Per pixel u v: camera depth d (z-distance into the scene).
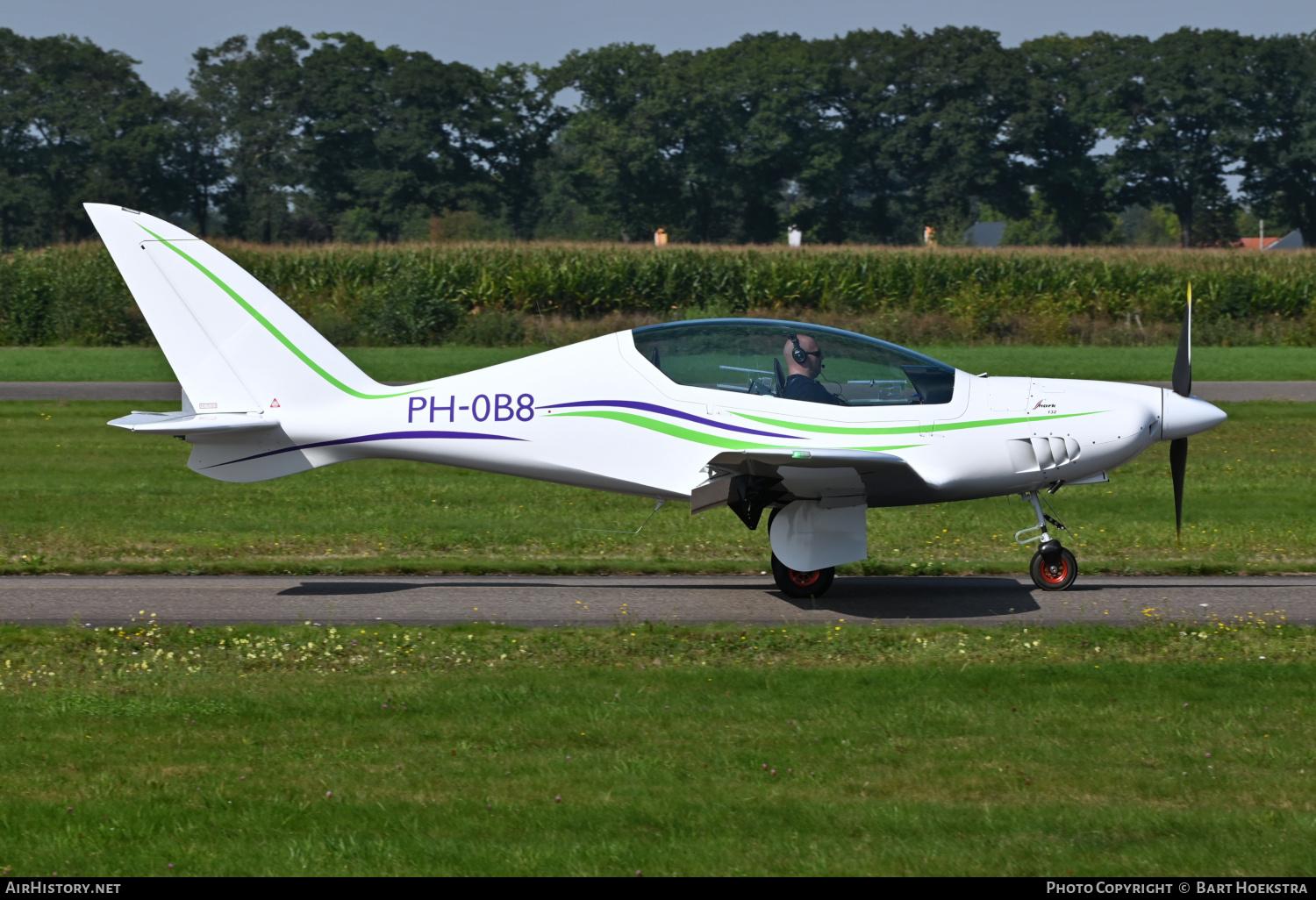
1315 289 106.88
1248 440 53.56
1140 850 13.73
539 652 22.20
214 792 15.28
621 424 26.42
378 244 122.62
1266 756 16.58
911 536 34.47
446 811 14.70
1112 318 107.44
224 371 27.30
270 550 32.38
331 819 14.48
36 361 80.25
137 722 18.05
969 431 25.89
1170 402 27.08
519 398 26.80
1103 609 25.89
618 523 36.72
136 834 14.07
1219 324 102.69
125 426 26.56
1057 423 26.06
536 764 16.33
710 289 112.75
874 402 26.02
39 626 23.77
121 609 25.66
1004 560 31.50
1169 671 20.61
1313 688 19.64
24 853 13.63
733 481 25.30
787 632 23.30
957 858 13.52
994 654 22.06
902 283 114.31
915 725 17.89
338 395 27.33
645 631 23.44
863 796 15.27
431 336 93.62
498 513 38.25
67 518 36.47
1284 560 31.41
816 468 25.08
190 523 35.94
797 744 17.11
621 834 14.12
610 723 18.00
